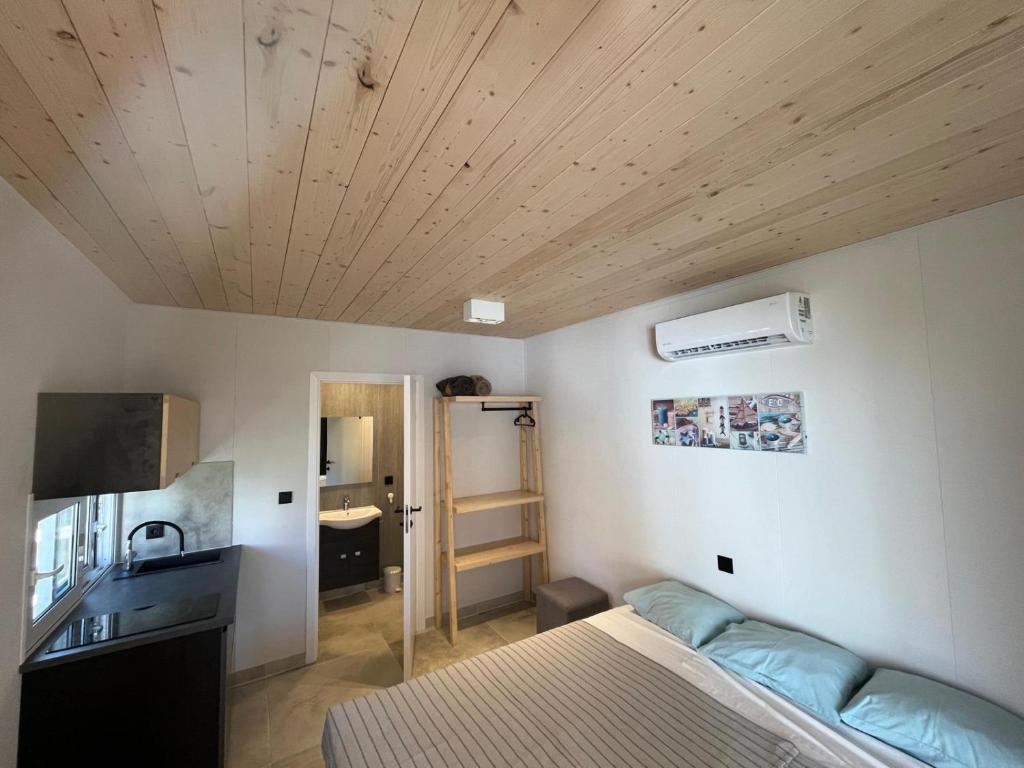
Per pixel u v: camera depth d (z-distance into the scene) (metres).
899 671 1.69
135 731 1.68
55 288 1.59
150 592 2.11
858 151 1.15
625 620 2.39
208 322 2.80
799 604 2.03
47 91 0.88
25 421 1.44
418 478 3.54
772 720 1.59
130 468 1.71
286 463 2.99
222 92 0.89
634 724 1.59
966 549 1.55
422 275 2.14
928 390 1.64
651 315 2.82
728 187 1.33
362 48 0.79
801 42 0.80
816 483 1.97
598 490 3.24
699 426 2.52
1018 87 0.91
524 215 1.50
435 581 3.49
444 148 1.10
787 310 1.91
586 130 1.04
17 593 1.45
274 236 1.64
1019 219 1.44
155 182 1.25
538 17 0.74
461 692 1.80
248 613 2.82
